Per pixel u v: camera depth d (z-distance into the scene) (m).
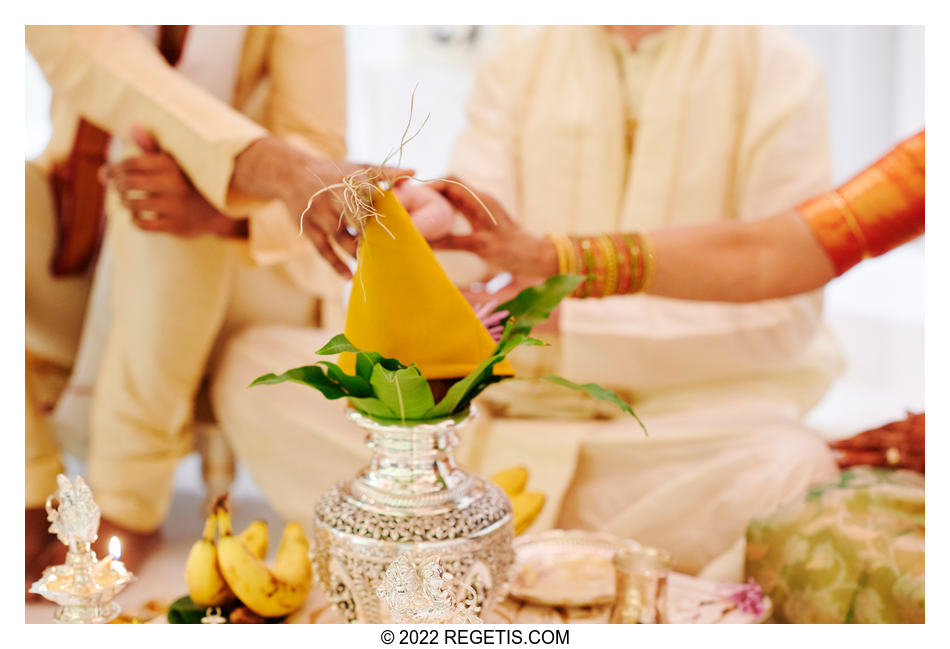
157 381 1.67
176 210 1.41
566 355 1.58
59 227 1.83
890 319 2.88
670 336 1.55
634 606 0.94
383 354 0.82
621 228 1.66
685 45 1.60
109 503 1.68
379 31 2.86
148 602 1.33
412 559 0.83
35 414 1.67
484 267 1.52
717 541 1.40
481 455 1.54
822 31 2.84
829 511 1.15
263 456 1.74
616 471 1.51
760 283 1.21
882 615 1.06
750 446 1.40
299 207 1.20
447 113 2.74
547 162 1.65
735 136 1.59
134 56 1.37
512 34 1.71
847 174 2.88
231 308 1.84
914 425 1.28
